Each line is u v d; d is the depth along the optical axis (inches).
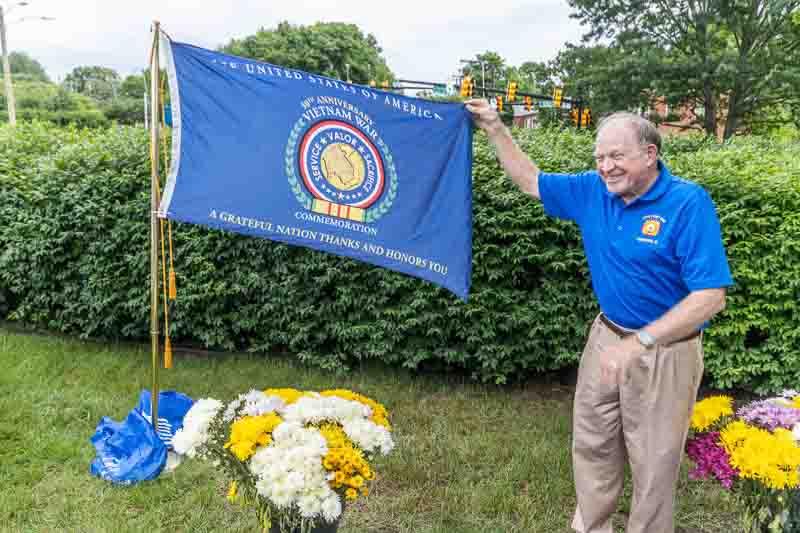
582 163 195.3
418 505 134.9
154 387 142.9
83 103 2591.0
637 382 96.5
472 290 194.1
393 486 141.8
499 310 195.5
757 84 935.7
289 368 211.5
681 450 97.7
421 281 195.9
